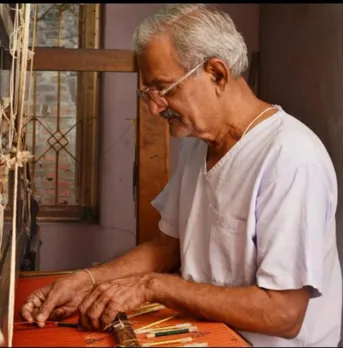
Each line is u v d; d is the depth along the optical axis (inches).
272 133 44.4
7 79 67.6
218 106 45.3
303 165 41.8
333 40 78.6
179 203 52.9
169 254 54.9
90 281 50.2
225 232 45.9
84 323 42.4
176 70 43.3
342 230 69.7
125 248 120.3
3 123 49.0
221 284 46.6
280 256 40.9
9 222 68.2
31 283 56.9
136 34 45.0
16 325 44.5
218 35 43.3
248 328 41.4
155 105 45.1
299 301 41.2
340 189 73.0
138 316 46.5
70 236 120.3
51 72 118.2
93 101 119.6
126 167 118.6
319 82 83.8
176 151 116.2
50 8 116.4
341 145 74.4
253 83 117.2
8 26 63.2
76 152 120.6
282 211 41.3
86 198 121.6
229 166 45.6
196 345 38.7
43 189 120.3
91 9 116.8
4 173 42.4
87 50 79.8
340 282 47.3
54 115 119.4
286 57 99.8
